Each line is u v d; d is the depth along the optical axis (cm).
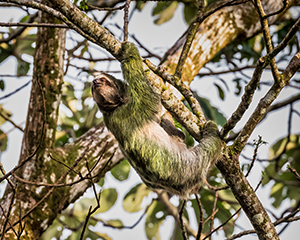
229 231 1355
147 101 930
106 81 1016
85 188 1130
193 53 1286
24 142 1117
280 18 1459
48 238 1346
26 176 1072
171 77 866
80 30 845
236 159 842
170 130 1039
